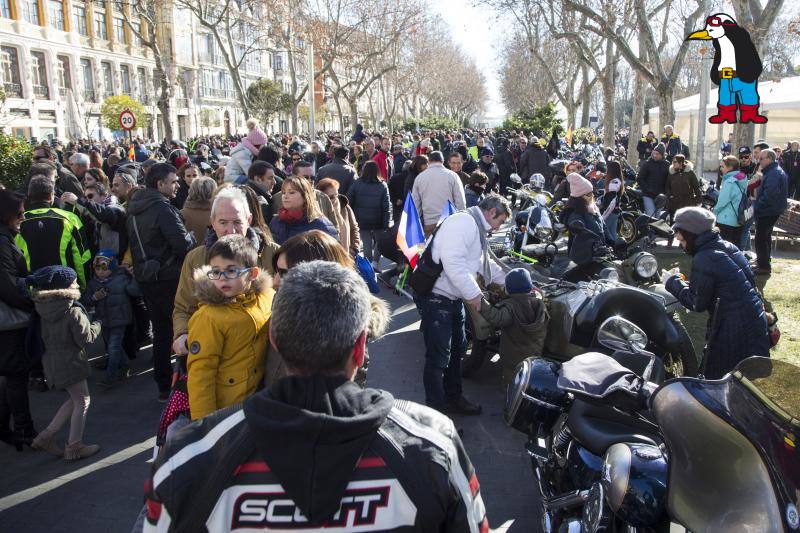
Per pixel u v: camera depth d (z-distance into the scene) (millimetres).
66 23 44125
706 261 4582
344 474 1378
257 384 2842
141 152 19719
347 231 6715
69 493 4230
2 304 4547
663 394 2256
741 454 1919
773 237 12203
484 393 5891
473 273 4871
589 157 19781
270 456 1373
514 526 3850
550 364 3590
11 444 4832
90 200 6465
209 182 5941
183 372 3125
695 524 1965
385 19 40219
